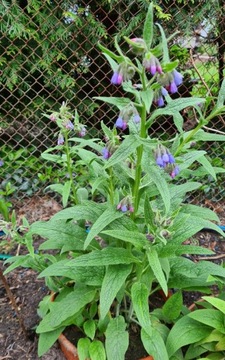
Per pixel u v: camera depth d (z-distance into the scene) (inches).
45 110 158.7
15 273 111.7
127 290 83.8
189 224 70.2
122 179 72.5
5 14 130.8
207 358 74.0
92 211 76.4
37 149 157.1
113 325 75.7
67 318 77.9
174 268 80.2
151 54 52.8
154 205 77.6
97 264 67.3
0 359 85.6
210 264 81.6
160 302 94.7
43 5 129.1
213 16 138.5
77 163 87.3
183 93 153.6
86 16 141.1
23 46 135.7
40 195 152.6
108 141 68.1
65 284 90.1
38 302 101.0
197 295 102.0
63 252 86.2
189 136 69.7
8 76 144.6
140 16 139.9
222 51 145.3
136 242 65.6
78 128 84.5
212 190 149.6
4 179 154.4
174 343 74.9
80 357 75.0
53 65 148.6
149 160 66.1
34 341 89.7
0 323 94.5
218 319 75.9
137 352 82.5
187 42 140.0
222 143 159.3
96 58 146.0
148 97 54.9
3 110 158.2
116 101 62.0
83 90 156.1
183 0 139.3
